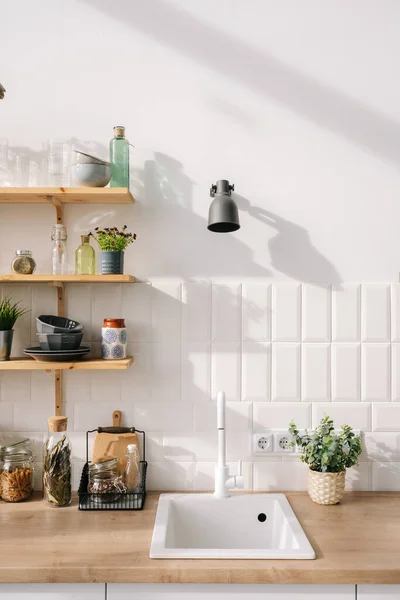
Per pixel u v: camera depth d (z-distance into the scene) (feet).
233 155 6.56
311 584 4.52
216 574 4.44
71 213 6.52
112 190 5.88
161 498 6.04
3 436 6.45
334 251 6.56
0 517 5.53
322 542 4.97
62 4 6.56
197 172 6.56
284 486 6.46
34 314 6.47
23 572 4.42
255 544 6.00
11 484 5.94
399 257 6.56
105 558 4.60
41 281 6.02
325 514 5.67
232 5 6.54
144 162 6.55
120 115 6.55
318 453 6.03
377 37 6.51
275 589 4.53
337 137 6.52
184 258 6.53
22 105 6.53
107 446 6.32
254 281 6.55
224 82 6.53
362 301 6.54
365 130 6.53
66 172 6.18
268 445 6.44
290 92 6.52
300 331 6.53
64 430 5.81
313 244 6.55
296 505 5.95
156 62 6.57
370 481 6.48
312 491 6.03
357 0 6.57
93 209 6.52
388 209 6.57
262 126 6.57
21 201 6.36
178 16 6.56
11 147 6.50
